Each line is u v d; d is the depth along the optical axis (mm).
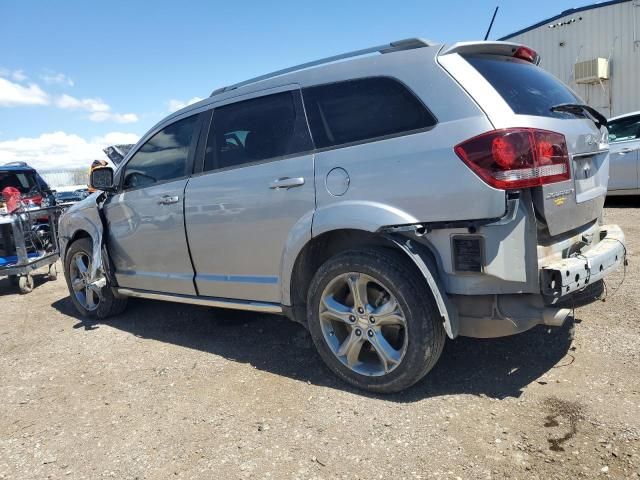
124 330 4750
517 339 3664
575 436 2510
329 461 2498
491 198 2551
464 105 2697
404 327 2889
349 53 3346
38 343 4633
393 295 2885
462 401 2926
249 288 3664
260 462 2541
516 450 2449
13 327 5250
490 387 3059
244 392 3285
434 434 2629
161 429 2930
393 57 3014
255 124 3617
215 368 3699
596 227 3336
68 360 4129
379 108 3004
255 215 3492
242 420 2943
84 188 31594
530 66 3307
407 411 2867
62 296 6594
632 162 8781
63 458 2738
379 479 2338
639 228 7039
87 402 3354
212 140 3889
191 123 4090
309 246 3271
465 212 2625
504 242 2586
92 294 5195
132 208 4480
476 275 2666
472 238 2635
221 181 3713
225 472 2486
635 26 15617
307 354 3797
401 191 2811
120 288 4867
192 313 5059
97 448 2799
